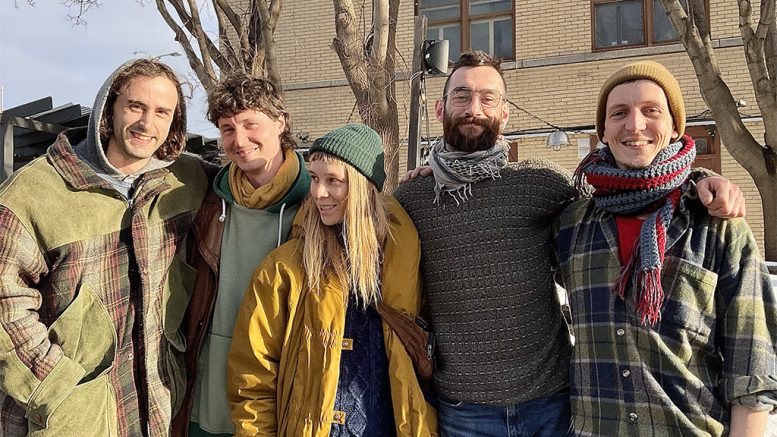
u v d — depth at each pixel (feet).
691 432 5.11
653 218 5.48
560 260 6.30
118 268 6.20
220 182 7.08
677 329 5.26
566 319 7.09
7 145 18.94
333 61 33.17
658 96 5.60
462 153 6.67
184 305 6.70
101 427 5.79
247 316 6.21
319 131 33.32
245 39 20.10
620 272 5.60
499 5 31.96
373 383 6.15
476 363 6.32
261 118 6.66
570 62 30.55
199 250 6.89
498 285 6.29
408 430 6.01
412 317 6.38
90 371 5.92
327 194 6.24
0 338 5.42
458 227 6.48
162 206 6.60
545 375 6.30
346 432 5.98
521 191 6.44
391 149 16.97
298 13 33.68
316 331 6.12
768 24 22.52
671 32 29.99
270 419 6.13
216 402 6.58
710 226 5.43
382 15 16.74
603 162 6.04
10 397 5.87
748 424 5.09
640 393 5.32
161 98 6.33
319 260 6.21
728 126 23.70
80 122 20.21
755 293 5.18
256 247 6.79
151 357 6.26
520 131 31.19
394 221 6.63
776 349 5.11
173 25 20.98
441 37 32.71
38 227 5.75
